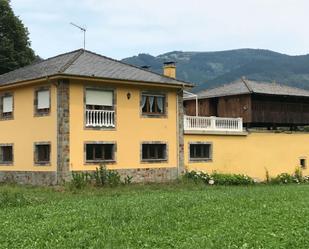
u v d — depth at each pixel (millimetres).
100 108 34000
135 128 35469
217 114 51688
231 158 41062
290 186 36156
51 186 31844
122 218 18469
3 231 16531
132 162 35188
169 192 29219
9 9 56906
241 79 52812
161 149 37125
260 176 42844
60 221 18016
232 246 13844
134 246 14305
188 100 54719
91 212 19875
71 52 38406
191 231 16266
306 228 16234
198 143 39031
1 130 37438
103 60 37031
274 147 44062
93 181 32562
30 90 34875
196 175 37531
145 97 36344
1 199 23609
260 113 49375
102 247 14258
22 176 35344
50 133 33062
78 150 32688
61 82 32312
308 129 56438
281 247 13836
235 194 26609
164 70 43188
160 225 17141
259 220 17781
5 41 55406
